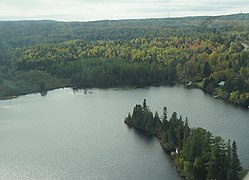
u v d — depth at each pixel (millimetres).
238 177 143875
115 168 169000
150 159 177125
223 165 144875
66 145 197000
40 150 190750
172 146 183750
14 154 186250
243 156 174625
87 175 163125
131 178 159375
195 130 171875
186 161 154750
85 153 185625
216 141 151625
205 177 148000
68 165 173000
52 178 161250
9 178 161875
